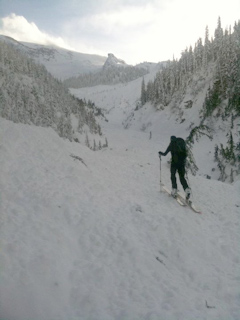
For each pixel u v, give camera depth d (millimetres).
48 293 3207
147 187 9141
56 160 9539
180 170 7473
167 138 41344
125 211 6461
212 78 50500
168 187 9500
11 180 6957
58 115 22422
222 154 26172
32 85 23344
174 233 5461
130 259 4336
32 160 8852
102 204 6641
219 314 3301
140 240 5043
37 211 5520
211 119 38938
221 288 3885
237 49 43531
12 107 15602
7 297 2900
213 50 58906
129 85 152500
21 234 4375
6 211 5160
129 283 3742
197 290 3828
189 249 4977
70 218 5539
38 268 3574
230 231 6113
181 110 51562
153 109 63531
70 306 3160
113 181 9195
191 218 6473
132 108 109188
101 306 3193
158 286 3760
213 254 4961
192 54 67000
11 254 3729
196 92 51938
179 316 3129
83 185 7766
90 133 27656
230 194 9820
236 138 29250
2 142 9086
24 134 10555
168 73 69000
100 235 5043
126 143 31344
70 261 4090
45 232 4672
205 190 9836
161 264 4379
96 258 4285
